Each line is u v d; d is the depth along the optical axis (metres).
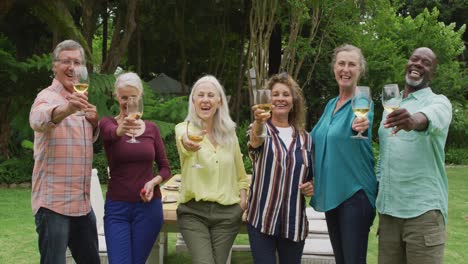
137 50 15.05
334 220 3.21
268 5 12.23
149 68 16.52
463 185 10.81
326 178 3.12
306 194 3.11
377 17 13.88
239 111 14.95
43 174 3.01
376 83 13.98
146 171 3.23
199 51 15.66
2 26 12.52
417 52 2.97
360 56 3.20
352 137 2.91
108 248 3.14
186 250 5.56
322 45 13.41
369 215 3.12
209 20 14.81
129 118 3.01
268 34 12.23
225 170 3.17
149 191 3.15
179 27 14.55
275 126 3.21
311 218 4.89
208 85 3.15
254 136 2.99
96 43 22.56
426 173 2.88
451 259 5.31
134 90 3.15
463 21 20.52
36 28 13.16
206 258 3.00
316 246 4.02
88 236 3.23
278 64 14.10
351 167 3.07
